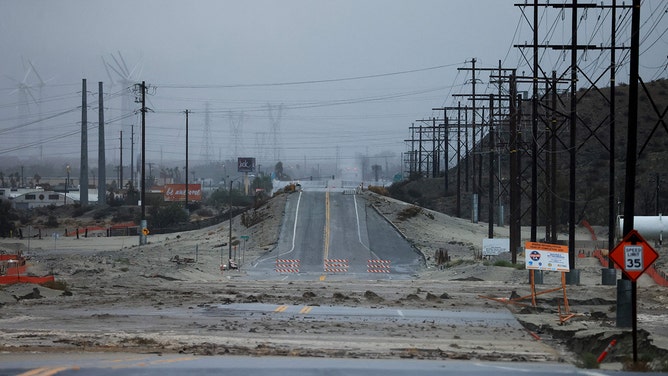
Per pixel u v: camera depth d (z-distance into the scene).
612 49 75.06
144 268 91.38
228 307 49.44
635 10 41.06
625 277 38.78
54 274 78.00
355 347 33.06
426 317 47.16
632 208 40.50
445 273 96.94
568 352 34.22
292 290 65.88
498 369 26.03
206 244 136.25
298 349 31.47
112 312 45.97
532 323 44.00
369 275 99.19
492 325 44.25
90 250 131.00
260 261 113.75
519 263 97.50
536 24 82.25
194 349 30.05
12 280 62.47
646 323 42.78
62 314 44.56
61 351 28.67
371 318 45.75
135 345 31.30
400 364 26.84
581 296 61.59
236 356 28.28
